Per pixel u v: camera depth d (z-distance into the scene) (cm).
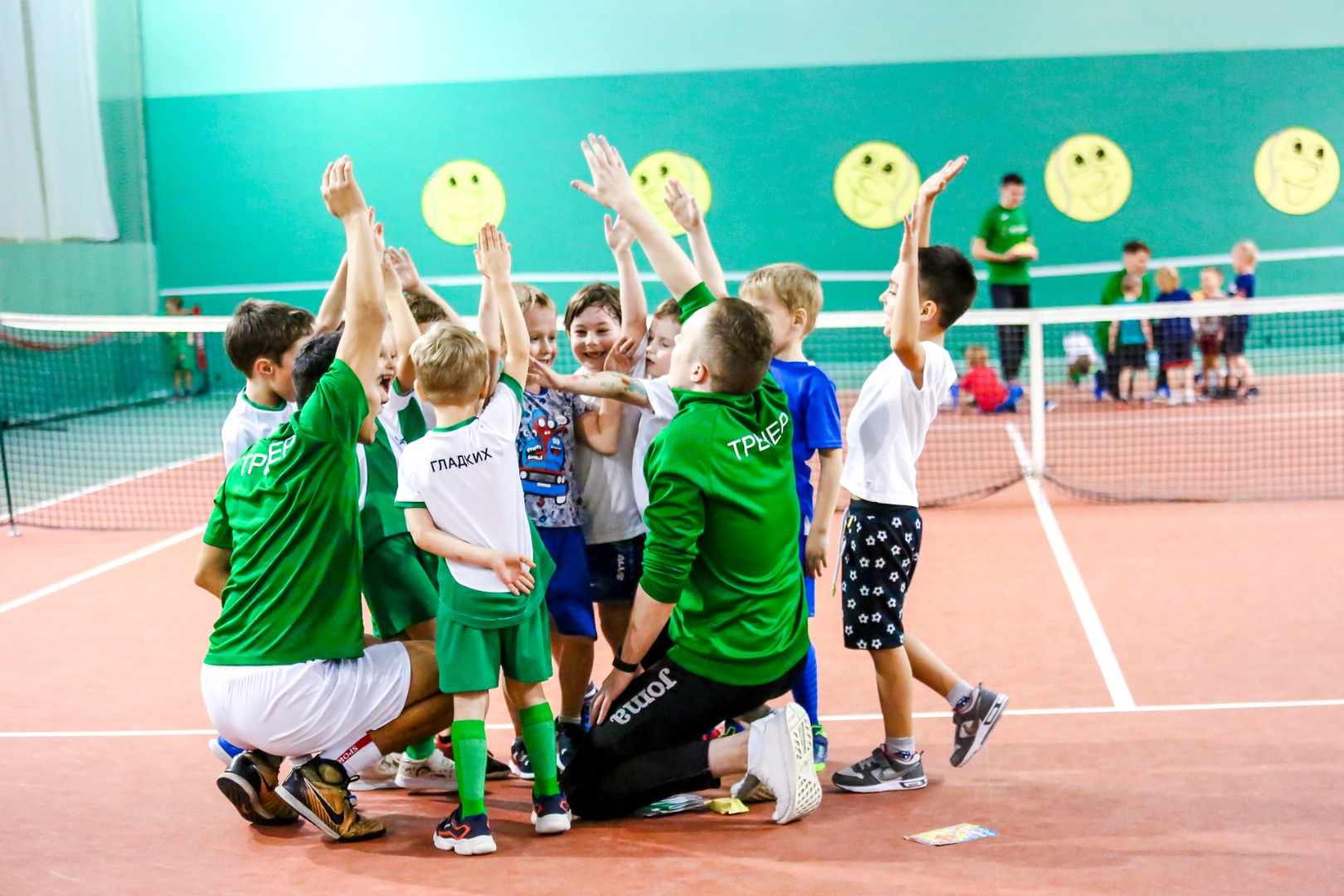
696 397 335
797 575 352
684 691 337
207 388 1683
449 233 1691
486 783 394
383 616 382
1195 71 1606
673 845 332
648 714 340
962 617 578
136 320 943
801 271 396
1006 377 1368
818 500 382
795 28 1636
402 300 386
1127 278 1362
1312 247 1628
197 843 342
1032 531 779
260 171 1694
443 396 328
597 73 1656
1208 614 564
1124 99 1619
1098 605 589
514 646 335
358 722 334
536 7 1647
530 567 333
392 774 400
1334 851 313
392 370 388
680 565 325
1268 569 648
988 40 1622
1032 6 1611
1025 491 932
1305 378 1545
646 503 400
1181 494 898
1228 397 1400
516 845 336
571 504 394
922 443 381
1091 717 432
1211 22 1598
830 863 315
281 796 329
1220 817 338
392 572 379
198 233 1712
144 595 668
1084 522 803
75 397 1541
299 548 329
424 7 1655
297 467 329
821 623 585
